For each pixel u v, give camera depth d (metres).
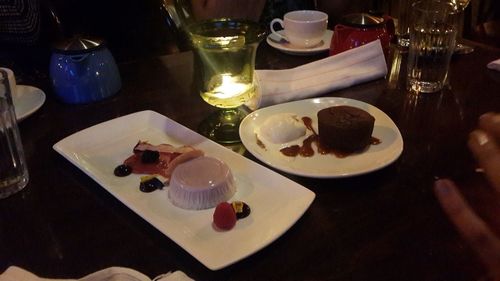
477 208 0.61
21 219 0.63
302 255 0.55
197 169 0.67
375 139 0.79
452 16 0.95
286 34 1.21
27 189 0.69
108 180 0.71
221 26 0.89
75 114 0.92
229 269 0.54
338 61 1.01
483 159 0.67
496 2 2.12
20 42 1.36
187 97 0.98
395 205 0.64
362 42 1.07
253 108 0.92
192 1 1.47
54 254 0.56
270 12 1.58
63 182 0.71
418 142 0.79
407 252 0.55
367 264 0.54
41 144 0.81
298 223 0.61
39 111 0.93
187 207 0.64
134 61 1.18
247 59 0.83
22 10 1.31
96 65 0.94
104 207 0.65
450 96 0.96
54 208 0.65
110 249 0.57
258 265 0.54
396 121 0.87
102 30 1.47
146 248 0.57
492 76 1.05
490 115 0.72
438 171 0.71
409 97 0.97
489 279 0.51
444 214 0.61
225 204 0.60
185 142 0.80
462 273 0.52
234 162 0.73
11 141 0.69
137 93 1.00
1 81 0.70
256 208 0.63
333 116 0.77
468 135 0.81
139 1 1.49
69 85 0.94
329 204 0.65
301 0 1.60
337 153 0.76
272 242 0.56
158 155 0.74
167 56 1.20
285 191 0.66
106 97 0.98
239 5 1.47
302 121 0.85
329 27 1.49
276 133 0.79
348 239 0.58
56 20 1.32
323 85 0.97
